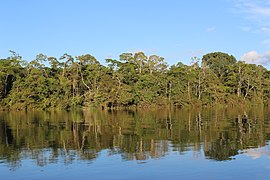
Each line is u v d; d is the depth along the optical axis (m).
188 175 20.73
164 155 26.17
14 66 97.25
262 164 23.00
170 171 21.62
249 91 111.19
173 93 101.69
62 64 107.00
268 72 124.19
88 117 63.91
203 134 37.16
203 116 64.19
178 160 24.44
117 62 109.38
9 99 91.38
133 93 96.12
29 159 25.45
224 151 27.42
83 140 33.84
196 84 106.31
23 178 20.78
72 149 29.11
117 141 32.94
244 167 22.30
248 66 115.31
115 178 20.41
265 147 28.98
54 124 50.22
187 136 35.72
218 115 66.81
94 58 106.19
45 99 92.56
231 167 22.34
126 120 56.00
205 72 112.69
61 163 24.09
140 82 98.38
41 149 29.28
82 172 21.73
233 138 34.06
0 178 20.84
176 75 107.75
